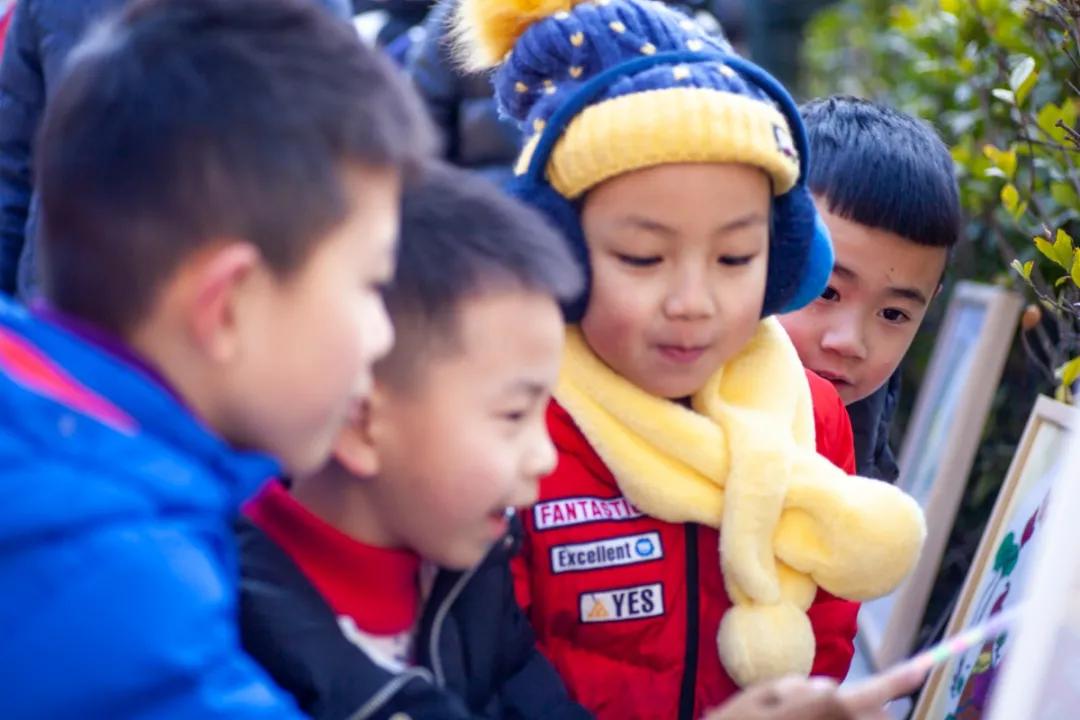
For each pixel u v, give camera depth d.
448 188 1.31
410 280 1.25
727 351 1.53
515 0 1.57
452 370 1.26
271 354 1.04
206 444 1.01
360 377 1.08
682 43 1.50
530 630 1.48
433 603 1.37
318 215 1.03
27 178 2.41
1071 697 1.05
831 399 1.78
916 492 2.64
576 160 1.47
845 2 4.82
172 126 1.02
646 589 1.56
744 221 1.47
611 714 1.56
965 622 1.83
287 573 1.26
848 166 1.94
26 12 2.34
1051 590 1.05
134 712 0.93
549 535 1.56
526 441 1.31
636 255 1.48
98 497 0.93
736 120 1.43
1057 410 1.76
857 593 1.55
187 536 0.98
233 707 0.96
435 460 1.27
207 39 1.07
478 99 2.92
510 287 1.27
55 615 0.91
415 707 1.22
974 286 2.63
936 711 1.78
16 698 0.91
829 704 1.15
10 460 0.92
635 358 1.51
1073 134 1.90
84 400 0.98
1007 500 1.83
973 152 2.51
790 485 1.55
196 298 1.02
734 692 1.57
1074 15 1.98
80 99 1.06
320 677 1.23
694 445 1.54
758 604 1.53
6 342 0.98
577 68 1.51
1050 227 2.16
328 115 1.05
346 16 2.43
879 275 1.95
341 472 1.31
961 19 2.35
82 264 1.04
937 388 2.70
